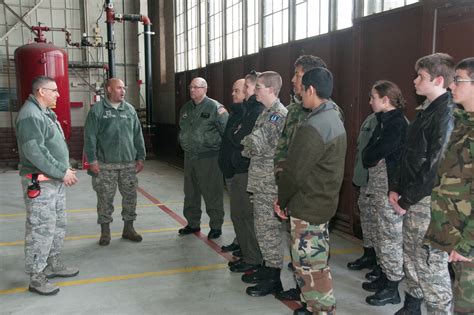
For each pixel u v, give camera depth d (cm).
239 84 370
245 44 750
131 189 451
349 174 483
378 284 329
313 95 234
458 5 336
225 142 373
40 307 307
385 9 446
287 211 245
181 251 426
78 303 313
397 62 415
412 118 399
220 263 394
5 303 313
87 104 1109
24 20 1038
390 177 289
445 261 240
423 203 245
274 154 301
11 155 1040
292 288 323
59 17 1077
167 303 313
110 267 384
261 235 318
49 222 321
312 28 564
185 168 473
